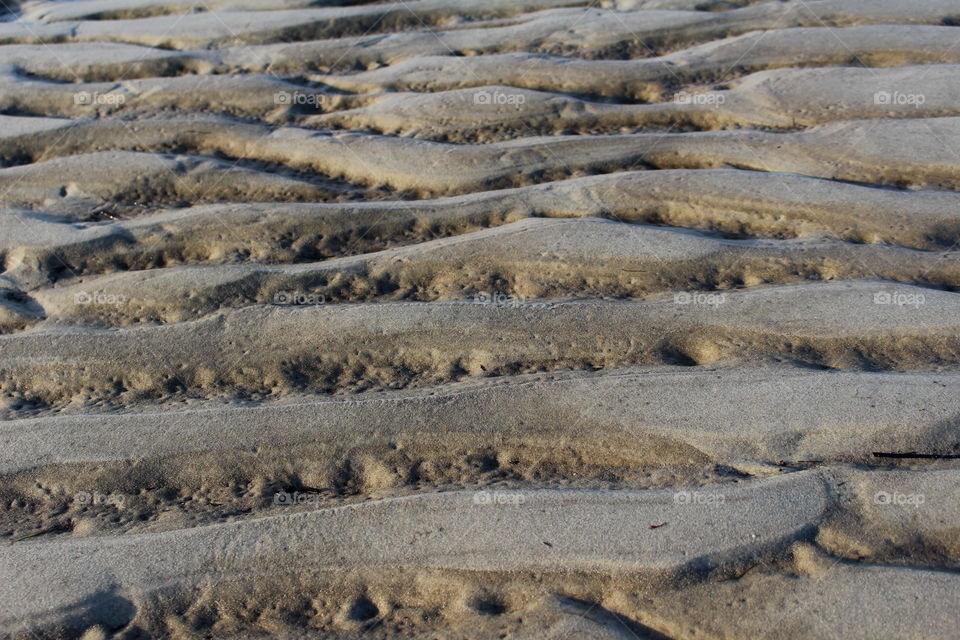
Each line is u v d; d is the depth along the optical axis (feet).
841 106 12.80
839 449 7.52
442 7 16.70
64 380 8.87
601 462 7.64
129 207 11.62
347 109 13.87
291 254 10.48
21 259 10.55
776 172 11.31
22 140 13.04
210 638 6.50
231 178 12.03
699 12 15.88
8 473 7.83
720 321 8.95
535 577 6.62
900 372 8.24
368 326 9.14
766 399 7.97
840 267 9.66
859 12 15.38
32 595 6.72
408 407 8.18
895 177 11.25
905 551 6.70
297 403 8.31
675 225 10.71
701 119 12.98
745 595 6.45
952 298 8.98
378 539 6.94
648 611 6.40
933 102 12.62
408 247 10.30
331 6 17.06
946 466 7.32
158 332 9.24
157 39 16.21
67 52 15.66
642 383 8.25
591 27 15.74
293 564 6.83
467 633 6.32
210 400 8.50
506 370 8.68
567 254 9.94
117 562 6.93
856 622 6.21
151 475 7.80
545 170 11.84
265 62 15.25
